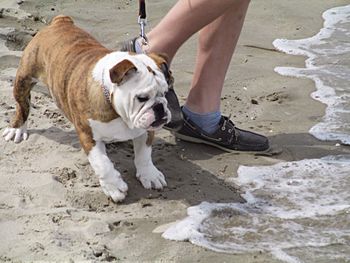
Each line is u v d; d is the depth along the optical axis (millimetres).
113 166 2863
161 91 2707
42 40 3051
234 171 3066
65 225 2734
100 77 2756
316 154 3184
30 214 2773
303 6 4586
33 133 3205
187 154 3154
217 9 3021
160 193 2912
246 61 3910
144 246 2664
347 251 2686
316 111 3484
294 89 3650
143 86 2680
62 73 2902
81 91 2793
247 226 2781
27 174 2967
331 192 2965
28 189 2889
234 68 3820
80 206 2834
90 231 2711
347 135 3307
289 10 4516
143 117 2680
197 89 3162
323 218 2830
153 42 3062
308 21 4395
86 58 2863
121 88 2697
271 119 3418
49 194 2869
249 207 2875
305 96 3604
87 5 4488
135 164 2961
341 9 4562
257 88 3652
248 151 3172
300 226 2791
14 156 3078
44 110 3369
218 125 3160
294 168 3096
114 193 2842
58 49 2965
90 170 3004
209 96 3156
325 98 3586
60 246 2641
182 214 2814
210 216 2812
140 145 2922
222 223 2787
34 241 2660
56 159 3059
